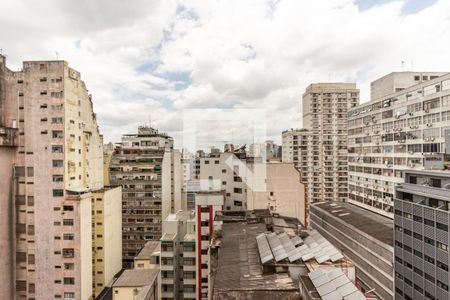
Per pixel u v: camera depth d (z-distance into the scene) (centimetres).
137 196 7075
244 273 1998
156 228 7000
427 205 3412
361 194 6700
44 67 4497
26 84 4509
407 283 3647
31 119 4512
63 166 4500
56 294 4478
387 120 5700
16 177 4522
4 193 4391
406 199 3803
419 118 4788
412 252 3569
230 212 3653
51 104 4497
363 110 6631
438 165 3788
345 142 10719
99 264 5522
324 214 6612
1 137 4250
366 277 4666
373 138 6191
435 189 3294
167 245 4219
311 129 10800
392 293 3969
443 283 3059
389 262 4044
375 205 6106
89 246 4781
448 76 4222
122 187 7081
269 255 2095
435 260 3178
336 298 1462
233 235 2856
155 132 8594
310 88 10944
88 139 5381
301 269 1989
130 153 7188
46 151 4494
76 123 4866
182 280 4553
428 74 6212
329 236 6297
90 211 4838
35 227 4509
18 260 4550
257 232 2936
